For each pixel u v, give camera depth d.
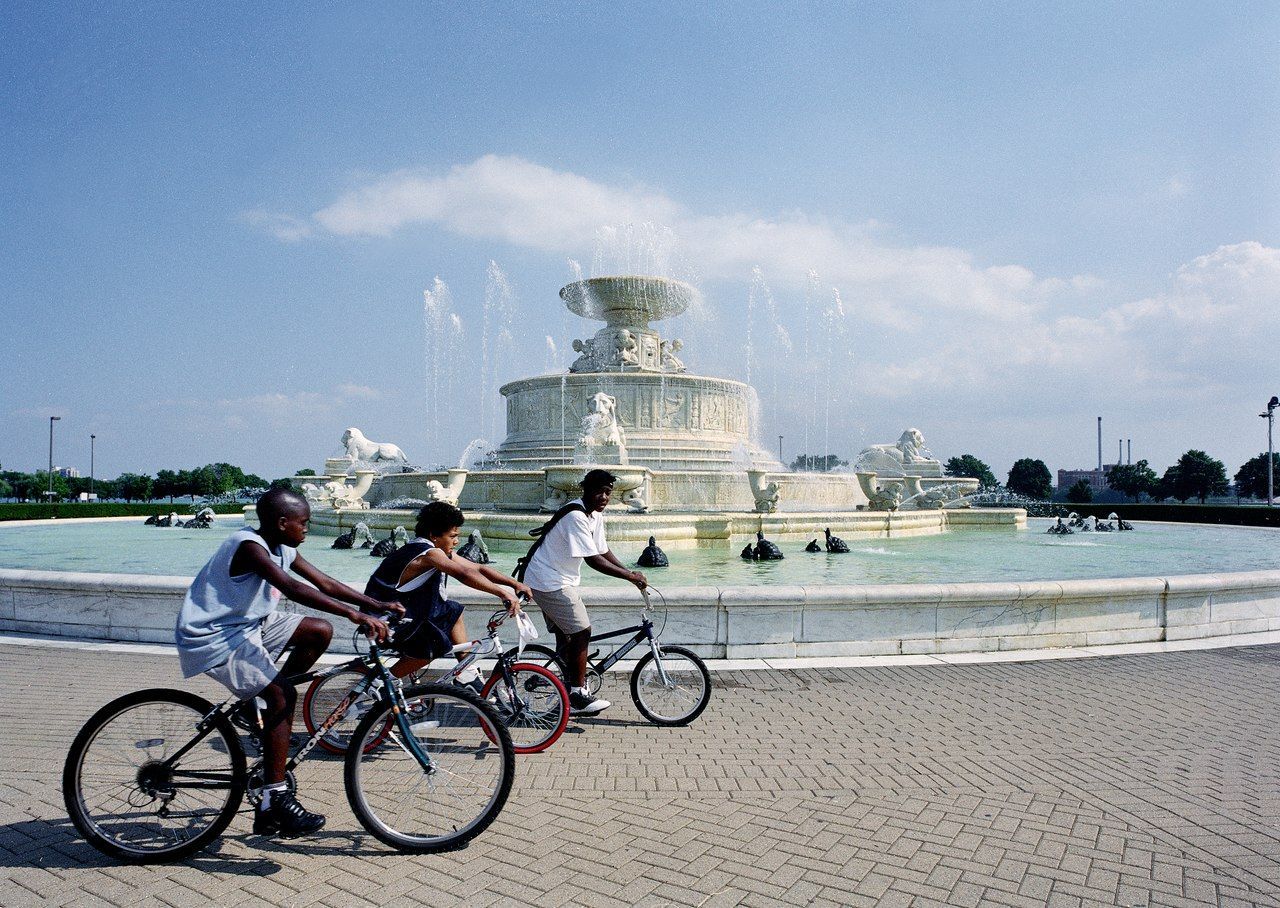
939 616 8.27
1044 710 6.32
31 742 5.29
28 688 6.59
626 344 25.22
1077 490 72.94
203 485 95.94
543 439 24.42
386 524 17.64
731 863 3.77
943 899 3.45
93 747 3.83
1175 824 4.23
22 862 3.75
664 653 6.04
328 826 4.22
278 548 4.24
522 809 4.41
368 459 28.69
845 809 4.41
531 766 5.07
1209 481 82.56
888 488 22.94
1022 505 37.62
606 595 7.82
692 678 6.00
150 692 3.88
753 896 3.46
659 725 5.93
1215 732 5.80
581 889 3.53
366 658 4.39
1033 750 5.39
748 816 4.31
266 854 3.90
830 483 24.09
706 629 7.96
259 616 4.06
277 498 4.23
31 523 26.48
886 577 11.66
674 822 4.23
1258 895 3.51
